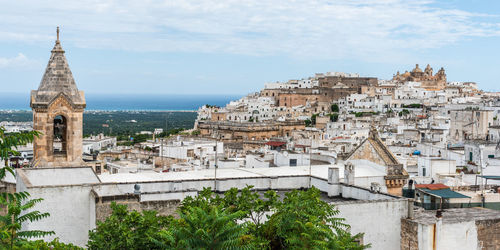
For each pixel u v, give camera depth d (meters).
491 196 59.16
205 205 37.41
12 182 58.88
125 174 57.50
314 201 38.97
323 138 186.25
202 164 109.38
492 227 45.91
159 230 36.03
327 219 38.94
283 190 56.41
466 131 163.12
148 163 121.06
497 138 125.81
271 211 42.97
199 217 32.44
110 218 37.25
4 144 27.66
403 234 45.12
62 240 42.56
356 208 44.09
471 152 104.12
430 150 121.69
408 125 193.25
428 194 57.16
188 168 100.12
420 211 49.28
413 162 102.88
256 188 55.56
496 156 100.94
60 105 57.31
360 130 192.12
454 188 67.94
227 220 32.22
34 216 29.88
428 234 43.41
